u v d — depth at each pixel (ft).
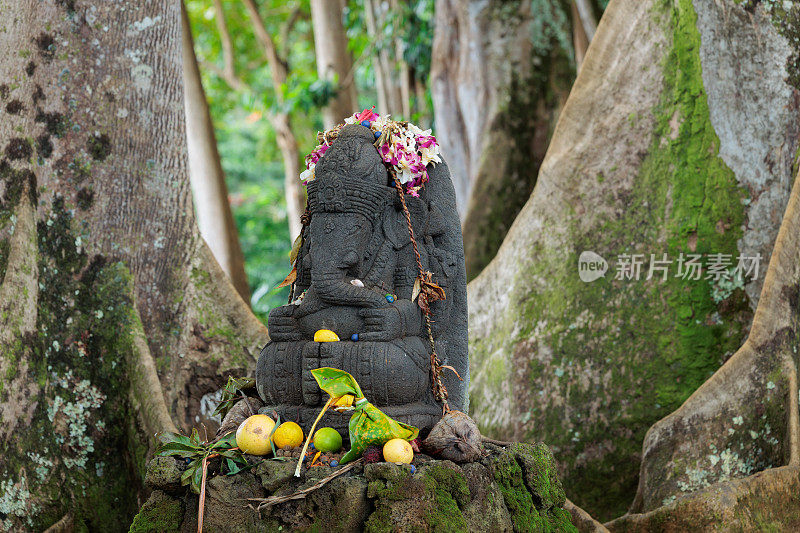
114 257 17.76
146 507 11.39
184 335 18.21
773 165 19.61
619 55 21.45
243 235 59.47
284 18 58.70
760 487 15.30
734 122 19.85
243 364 18.34
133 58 18.17
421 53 39.83
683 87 20.38
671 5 20.75
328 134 13.78
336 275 12.26
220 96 61.93
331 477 10.62
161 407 16.14
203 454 11.41
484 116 31.60
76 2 17.75
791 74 19.67
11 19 17.19
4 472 15.53
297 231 46.65
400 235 13.05
